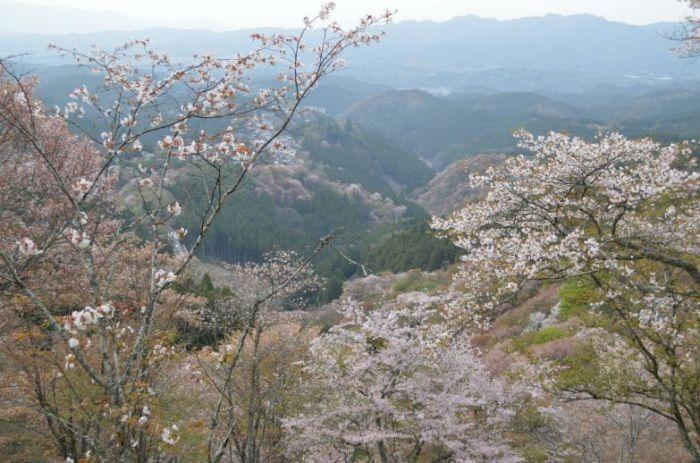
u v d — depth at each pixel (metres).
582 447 9.84
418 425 8.24
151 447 6.21
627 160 8.67
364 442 7.80
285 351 9.45
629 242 7.96
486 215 9.28
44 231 8.14
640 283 8.01
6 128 7.65
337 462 8.97
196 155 5.23
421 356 8.73
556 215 8.64
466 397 8.98
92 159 9.66
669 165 8.66
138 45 6.16
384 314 9.75
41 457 10.41
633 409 9.62
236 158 5.25
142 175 6.05
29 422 8.65
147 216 5.23
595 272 8.01
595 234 8.98
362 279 38.88
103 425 4.50
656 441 10.00
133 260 8.12
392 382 8.80
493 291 9.08
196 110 5.52
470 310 8.79
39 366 6.25
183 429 7.33
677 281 8.95
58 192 8.34
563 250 7.71
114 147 5.35
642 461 9.25
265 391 8.00
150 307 4.79
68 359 4.29
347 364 9.23
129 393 4.51
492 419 9.03
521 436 11.15
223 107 5.73
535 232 8.88
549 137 8.87
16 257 6.52
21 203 8.48
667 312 7.91
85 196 4.90
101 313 4.15
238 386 8.12
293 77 5.82
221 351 6.21
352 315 9.70
